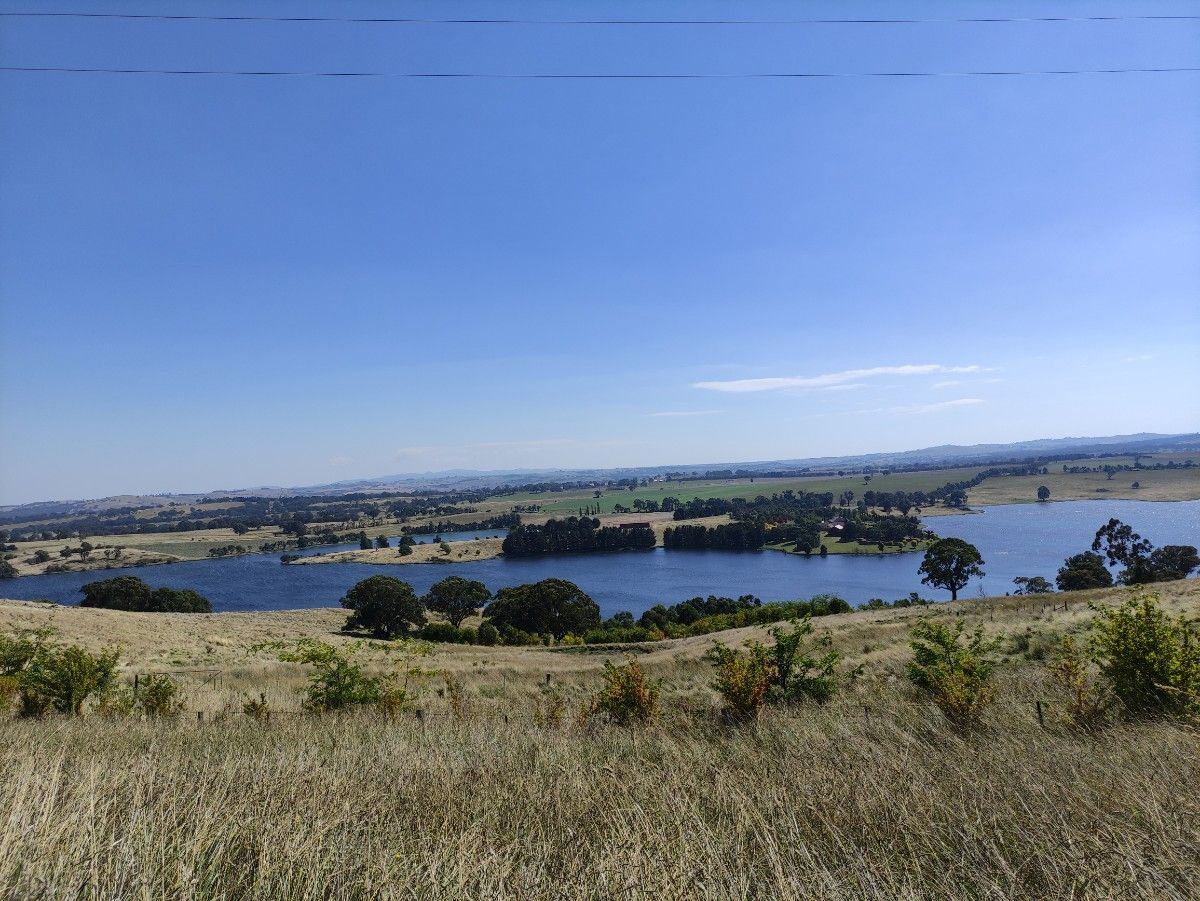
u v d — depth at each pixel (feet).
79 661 39.14
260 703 38.42
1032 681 33.19
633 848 10.84
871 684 39.75
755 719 26.94
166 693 40.06
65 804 12.26
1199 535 403.34
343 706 37.88
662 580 385.29
